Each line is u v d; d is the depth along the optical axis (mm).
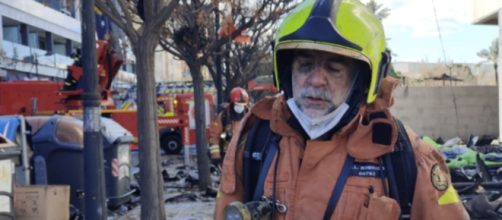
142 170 6500
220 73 15844
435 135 19578
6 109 15203
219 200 1998
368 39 1696
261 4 11195
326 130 1752
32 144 7414
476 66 32219
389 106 1795
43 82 15383
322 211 1710
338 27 1675
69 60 44562
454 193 1784
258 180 1870
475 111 19656
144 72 6398
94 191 5582
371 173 1704
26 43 39375
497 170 5938
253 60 17906
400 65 31125
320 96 1731
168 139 19703
